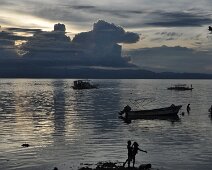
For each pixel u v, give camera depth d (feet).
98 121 212.64
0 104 361.10
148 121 214.69
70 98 461.37
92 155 115.55
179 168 99.35
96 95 528.22
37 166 102.27
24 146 130.00
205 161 107.34
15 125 192.24
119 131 169.78
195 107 316.81
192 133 162.20
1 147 128.36
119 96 501.15
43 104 360.48
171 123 203.10
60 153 118.73
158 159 109.81
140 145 132.57
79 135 156.35
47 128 179.73
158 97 475.31
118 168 97.19
